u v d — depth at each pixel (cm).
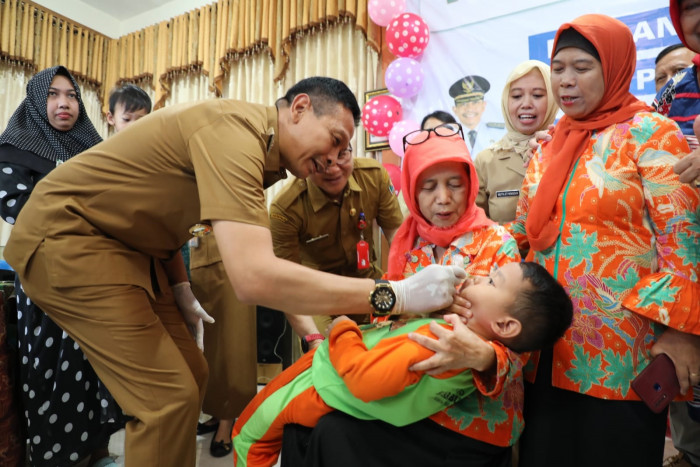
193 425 129
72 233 121
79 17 464
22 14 422
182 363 129
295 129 119
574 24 109
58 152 194
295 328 151
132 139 122
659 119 104
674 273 99
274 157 119
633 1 255
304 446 109
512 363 99
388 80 301
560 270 108
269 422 112
